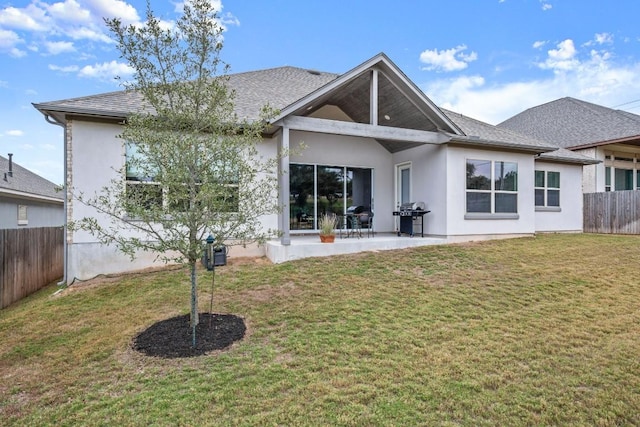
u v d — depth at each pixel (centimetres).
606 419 338
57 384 401
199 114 514
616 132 1731
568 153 1562
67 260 847
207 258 550
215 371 417
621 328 539
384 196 1342
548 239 1238
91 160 850
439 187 1149
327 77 1480
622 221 1485
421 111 1087
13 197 1568
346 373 409
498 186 1222
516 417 338
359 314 586
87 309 643
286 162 919
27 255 929
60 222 2075
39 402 368
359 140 1300
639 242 1192
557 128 2080
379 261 900
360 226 1229
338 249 973
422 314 588
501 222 1225
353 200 1295
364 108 1205
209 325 544
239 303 636
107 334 531
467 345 482
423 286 726
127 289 741
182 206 483
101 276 855
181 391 376
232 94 542
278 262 903
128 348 482
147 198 487
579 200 1561
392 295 675
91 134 852
